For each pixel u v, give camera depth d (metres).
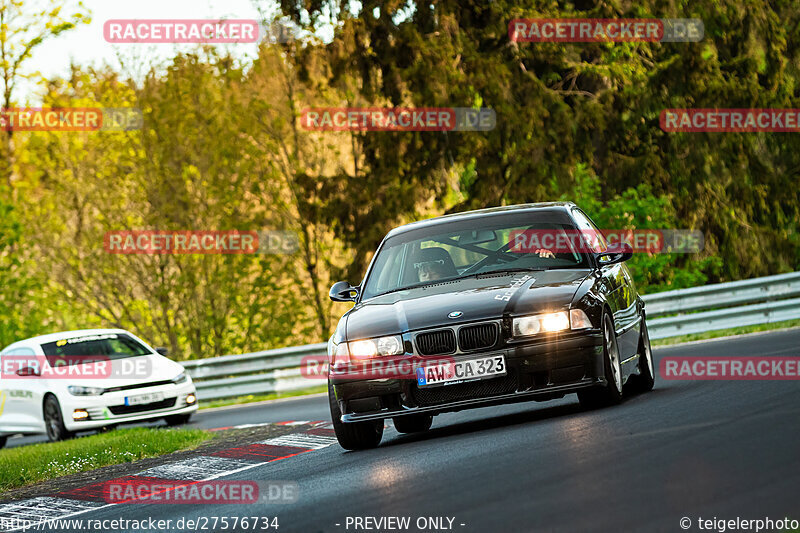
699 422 18.55
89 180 75.81
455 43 80.56
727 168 81.69
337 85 80.81
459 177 89.06
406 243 26.20
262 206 78.25
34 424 45.88
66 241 76.25
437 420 29.64
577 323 21.69
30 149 76.44
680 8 80.56
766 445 15.46
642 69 81.88
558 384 21.53
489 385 21.58
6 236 71.88
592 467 15.45
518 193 78.19
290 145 81.06
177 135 75.12
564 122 79.25
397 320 22.36
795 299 49.78
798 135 82.44
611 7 79.88
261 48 77.00
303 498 17.31
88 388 44.41
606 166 81.50
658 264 74.38
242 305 76.38
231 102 76.44
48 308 76.19
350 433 23.45
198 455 28.64
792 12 85.62
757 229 82.56
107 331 49.22
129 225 76.75
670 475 14.16
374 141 79.56
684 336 50.75
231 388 60.12
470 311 21.86
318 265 83.06
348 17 79.25
